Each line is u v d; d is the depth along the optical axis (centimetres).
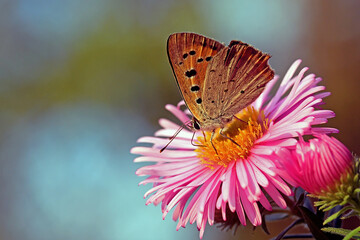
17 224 40
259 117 21
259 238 31
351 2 39
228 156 21
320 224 20
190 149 22
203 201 20
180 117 23
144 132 40
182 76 21
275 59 41
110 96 41
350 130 35
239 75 21
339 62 38
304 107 20
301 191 21
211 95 21
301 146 19
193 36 21
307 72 39
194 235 36
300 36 41
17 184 41
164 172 22
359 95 36
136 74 41
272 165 20
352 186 19
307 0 41
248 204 20
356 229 19
